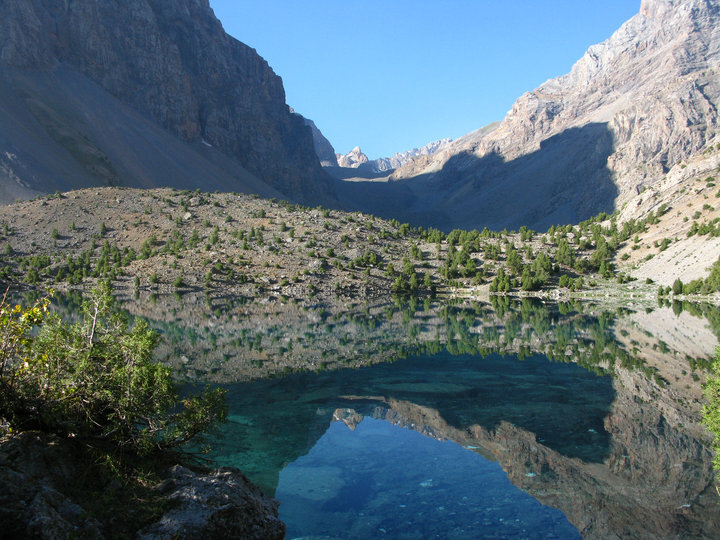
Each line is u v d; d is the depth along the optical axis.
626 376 34.34
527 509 15.49
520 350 46.84
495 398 29.66
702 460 19.03
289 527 14.15
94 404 13.53
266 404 28.28
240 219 166.75
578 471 18.45
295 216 171.62
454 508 15.52
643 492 16.48
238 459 19.84
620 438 21.97
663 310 84.25
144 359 14.71
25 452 11.15
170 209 172.88
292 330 63.78
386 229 176.50
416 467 19.17
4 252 139.50
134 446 13.60
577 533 13.88
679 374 34.50
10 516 9.32
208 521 11.17
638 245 145.50
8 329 12.49
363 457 20.25
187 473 12.96
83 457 12.36
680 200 158.62
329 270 131.88
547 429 23.67
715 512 14.92
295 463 19.53
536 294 124.44
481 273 139.38
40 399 12.70
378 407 27.92
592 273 137.75
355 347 49.41
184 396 28.58
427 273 143.25
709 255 114.62
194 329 63.53
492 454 20.56
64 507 10.16
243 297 109.81
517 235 185.38
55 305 84.88
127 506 11.16
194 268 125.44
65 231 154.88
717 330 57.34
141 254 137.38
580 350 45.88
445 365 39.91
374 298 118.62
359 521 14.66
